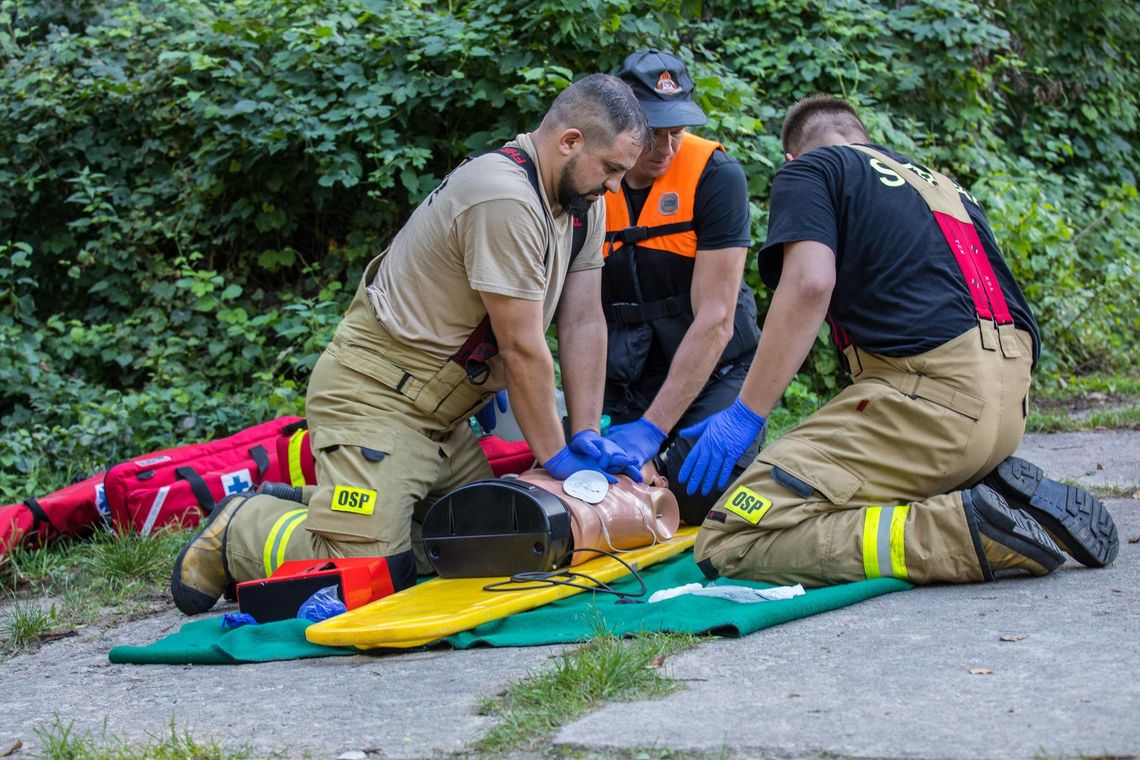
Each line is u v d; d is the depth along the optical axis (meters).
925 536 3.14
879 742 2.03
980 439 3.19
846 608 3.02
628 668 2.49
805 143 3.86
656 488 3.93
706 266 4.21
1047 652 2.49
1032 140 11.27
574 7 6.74
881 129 8.55
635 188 4.35
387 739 2.29
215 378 7.17
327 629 3.01
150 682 2.97
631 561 3.61
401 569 3.56
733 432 3.48
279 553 3.62
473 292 3.57
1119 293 9.58
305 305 7.44
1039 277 9.12
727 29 9.04
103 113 7.90
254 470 5.04
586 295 3.97
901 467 3.23
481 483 3.49
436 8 7.85
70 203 7.86
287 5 7.67
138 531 4.82
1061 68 11.84
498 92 6.99
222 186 7.39
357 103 7.00
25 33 8.41
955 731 2.05
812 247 3.29
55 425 6.30
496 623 3.07
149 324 7.40
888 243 3.28
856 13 9.44
